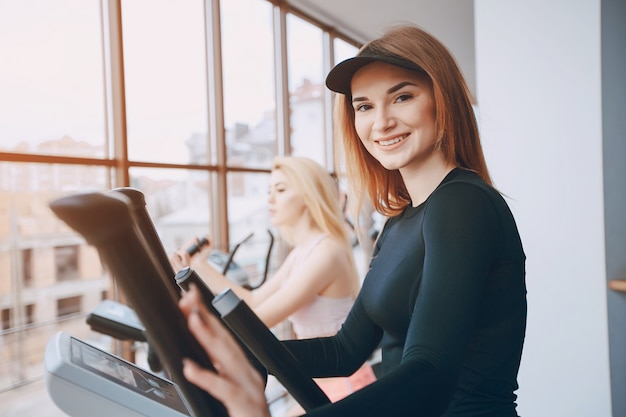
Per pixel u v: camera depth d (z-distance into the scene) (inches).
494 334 28.2
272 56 208.2
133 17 142.7
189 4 164.1
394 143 31.1
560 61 93.6
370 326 35.8
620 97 93.7
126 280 14.7
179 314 15.6
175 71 158.7
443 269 24.5
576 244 91.8
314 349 35.1
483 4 104.7
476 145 32.6
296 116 222.5
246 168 188.9
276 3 210.7
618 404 89.7
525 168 98.8
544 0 95.5
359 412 18.7
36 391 111.5
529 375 98.7
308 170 80.8
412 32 31.0
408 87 30.4
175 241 159.8
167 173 155.2
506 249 27.3
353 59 31.0
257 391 15.4
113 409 19.4
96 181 134.6
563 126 93.3
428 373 21.0
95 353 23.1
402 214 36.3
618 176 91.9
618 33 93.7
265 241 196.5
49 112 123.8
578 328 91.7
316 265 73.7
